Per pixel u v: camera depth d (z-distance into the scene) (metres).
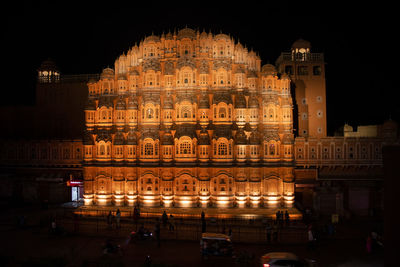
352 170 66.06
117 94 60.38
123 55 62.25
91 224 51.22
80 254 40.69
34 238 47.03
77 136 78.38
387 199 28.14
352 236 48.66
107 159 58.44
